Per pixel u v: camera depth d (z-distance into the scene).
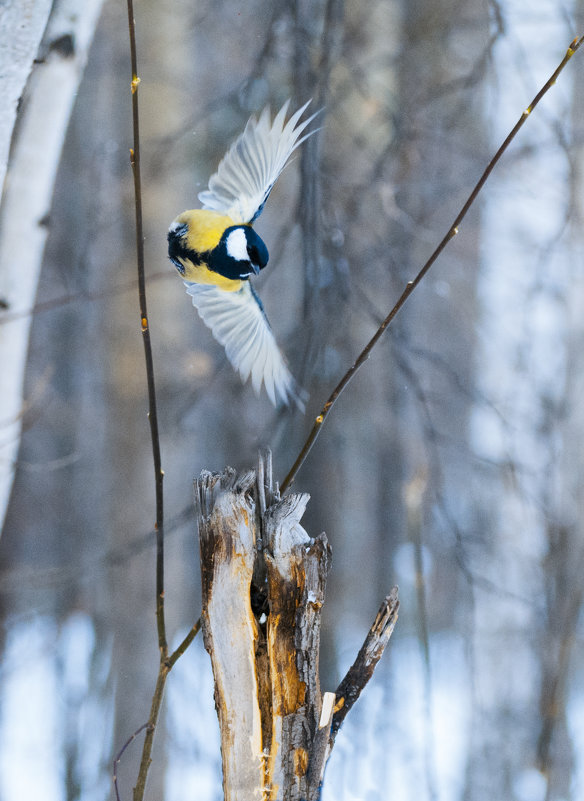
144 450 12.34
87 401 17.23
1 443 6.25
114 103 13.27
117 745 11.59
